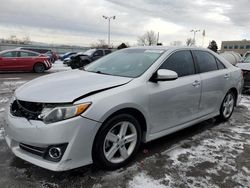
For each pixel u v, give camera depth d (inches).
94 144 111.3
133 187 108.7
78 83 122.6
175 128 150.5
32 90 119.0
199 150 147.7
